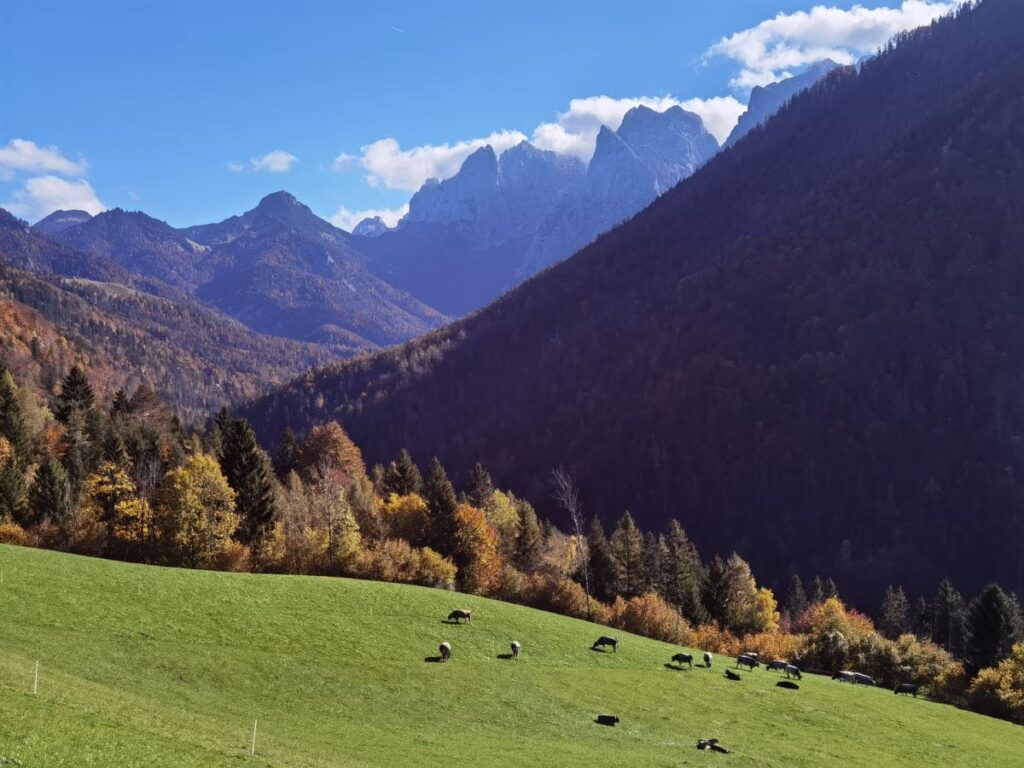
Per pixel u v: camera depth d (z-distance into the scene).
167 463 115.56
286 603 64.50
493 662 59.91
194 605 59.88
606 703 54.81
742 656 75.31
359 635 60.31
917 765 49.56
